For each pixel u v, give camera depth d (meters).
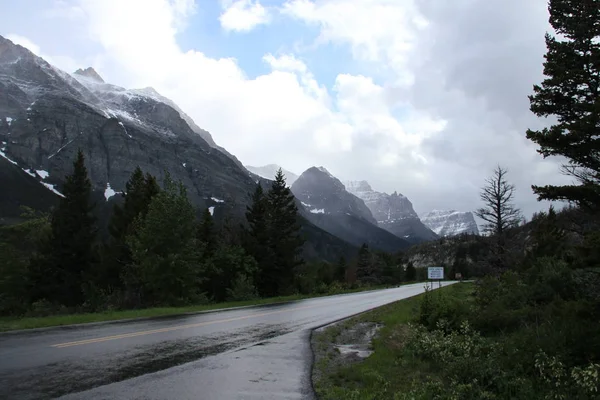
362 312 23.52
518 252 34.44
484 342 10.52
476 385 7.68
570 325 9.52
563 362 8.09
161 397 6.73
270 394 7.30
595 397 6.57
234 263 43.53
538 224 37.91
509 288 18.97
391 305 27.84
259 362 9.95
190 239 31.77
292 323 18.05
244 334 14.28
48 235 45.50
